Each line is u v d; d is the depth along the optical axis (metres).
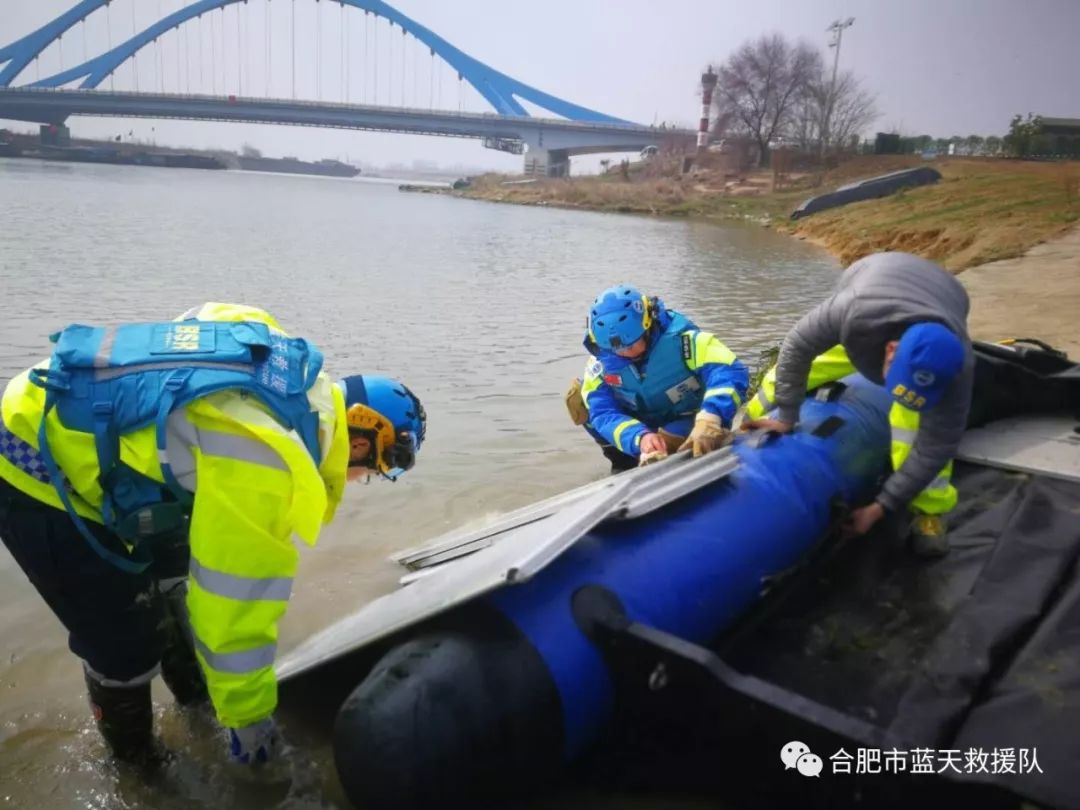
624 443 3.99
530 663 2.18
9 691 2.90
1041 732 2.16
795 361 3.25
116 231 20.17
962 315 2.96
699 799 2.38
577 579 2.38
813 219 31.50
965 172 35.22
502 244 23.02
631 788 2.42
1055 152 46.75
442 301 11.76
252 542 2.08
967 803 1.98
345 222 29.31
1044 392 4.43
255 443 2.08
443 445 5.52
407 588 2.80
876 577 3.17
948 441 2.89
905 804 1.99
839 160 52.66
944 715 2.27
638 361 4.07
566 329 9.82
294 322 9.66
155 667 2.53
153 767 2.57
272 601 2.16
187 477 2.14
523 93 106.81
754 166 59.72
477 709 2.10
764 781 2.18
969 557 3.21
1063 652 2.49
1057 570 2.94
